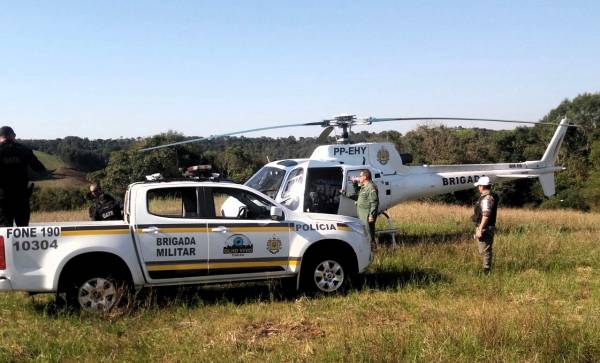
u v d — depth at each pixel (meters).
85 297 6.59
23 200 7.59
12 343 5.60
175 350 5.41
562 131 14.16
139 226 6.84
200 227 7.09
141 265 6.81
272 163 11.39
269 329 6.16
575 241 11.93
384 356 5.02
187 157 40.66
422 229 14.26
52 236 6.44
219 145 66.19
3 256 6.21
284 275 7.52
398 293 7.80
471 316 6.29
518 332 5.46
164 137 42.78
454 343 5.26
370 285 8.34
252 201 7.59
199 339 5.76
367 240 8.01
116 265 6.75
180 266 6.98
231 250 7.21
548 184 14.10
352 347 5.25
